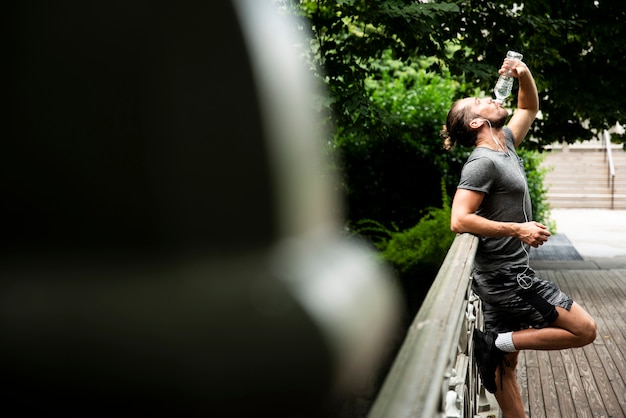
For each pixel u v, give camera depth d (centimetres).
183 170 27
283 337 26
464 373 278
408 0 925
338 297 28
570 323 353
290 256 27
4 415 27
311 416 26
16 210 27
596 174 2441
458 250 295
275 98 28
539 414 498
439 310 150
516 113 397
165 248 27
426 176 1238
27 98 27
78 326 27
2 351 27
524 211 361
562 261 1316
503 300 364
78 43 27
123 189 27
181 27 27
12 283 27
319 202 29
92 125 27
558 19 1109
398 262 827
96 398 27
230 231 27
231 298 26
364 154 1236
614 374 584
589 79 1194
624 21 1173
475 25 1051
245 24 28
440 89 1347
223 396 26
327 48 977
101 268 27
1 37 27
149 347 26
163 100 27
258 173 27
